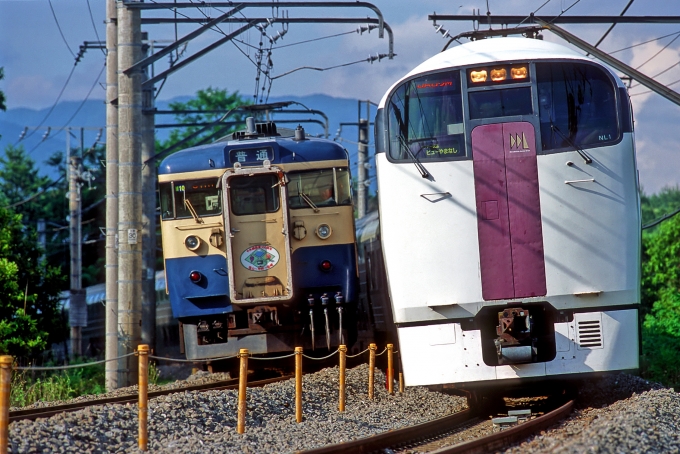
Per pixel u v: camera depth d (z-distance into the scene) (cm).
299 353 4306
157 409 3912
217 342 5888
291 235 5753
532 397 5138
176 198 5753
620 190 4166
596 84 4244
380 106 4416
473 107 4262
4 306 8169
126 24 6950
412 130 4309
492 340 4225
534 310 4219
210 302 5756
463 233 4209
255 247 5694
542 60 4259
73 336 10662
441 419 4084
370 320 7006
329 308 5881
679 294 10212
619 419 3319
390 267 4297
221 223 5716
